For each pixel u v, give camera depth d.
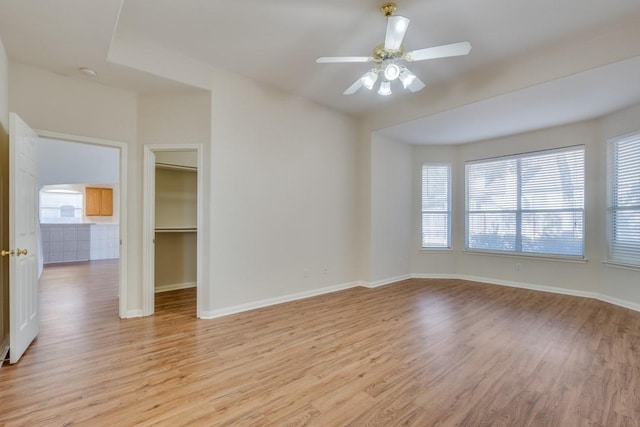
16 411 1.87
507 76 3.57
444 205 6.17
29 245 2.79
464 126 4.86
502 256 5.49
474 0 2.54
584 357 2.64
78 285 5.24
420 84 2.93
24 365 2.44
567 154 4.82
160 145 3.64
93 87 3.37
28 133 2.77
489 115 4.34
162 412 1.88
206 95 3.62
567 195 4.82
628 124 4.02
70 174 6.79
